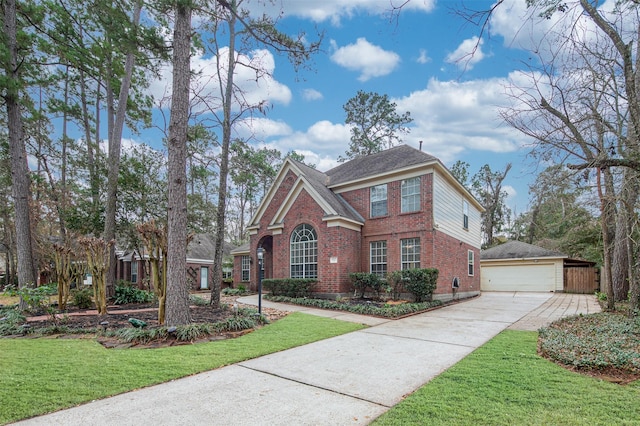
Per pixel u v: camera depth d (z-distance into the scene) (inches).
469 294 775.7
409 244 606.2
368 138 1403.8
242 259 908.6
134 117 666.8
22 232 451.2
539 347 260.7
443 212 629.0
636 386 172.6
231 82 523.2
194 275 1048.8
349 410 148.8
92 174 639.8
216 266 492.4
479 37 208.7
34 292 336.8
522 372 196.5
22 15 473.1
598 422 132.3
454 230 690.2
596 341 253.9
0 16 450.3
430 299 555.5
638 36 314.3
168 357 228.2
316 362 225.1
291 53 422.0
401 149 722.8
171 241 319.0
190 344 269.4
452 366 214.1
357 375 198.1
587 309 520.7
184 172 331.9
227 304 505.0
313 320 398.6
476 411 143.3
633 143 276.5
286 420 138.9
